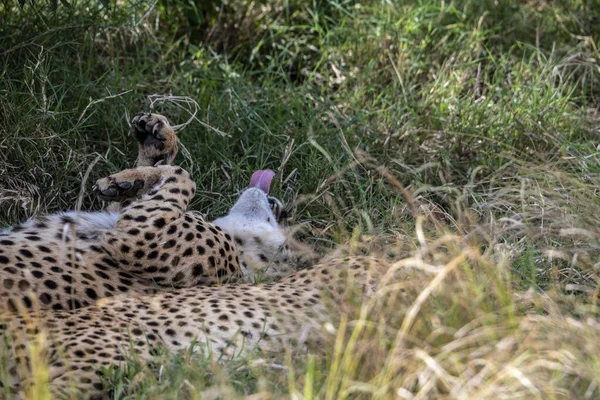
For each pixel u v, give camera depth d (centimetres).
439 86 1352
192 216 967
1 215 1068
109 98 1190
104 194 995
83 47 1275
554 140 1197
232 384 716
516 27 1472
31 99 1145
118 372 714
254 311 853
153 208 952
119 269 929
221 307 849
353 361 716
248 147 1204
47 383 686
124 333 797
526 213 952
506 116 1270
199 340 817
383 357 716
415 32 1442
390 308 782
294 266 1032
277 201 1081
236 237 1030
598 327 734
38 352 714
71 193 1119
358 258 927
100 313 827
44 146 1120
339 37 1459
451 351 716
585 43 1425
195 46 1457
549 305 788
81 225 955
